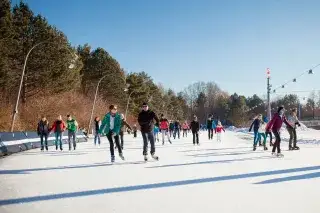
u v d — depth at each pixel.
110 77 75.38
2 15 36.03
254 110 154.12
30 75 42.81
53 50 43.25
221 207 5.43
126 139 33.41
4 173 9.34
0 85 37.41
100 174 8.99
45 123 18.14
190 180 7.89
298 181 7.60
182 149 17.62
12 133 17.27
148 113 11.97
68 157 13.91
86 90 75.00
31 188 7.16
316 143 22.33
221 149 17.34
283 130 54.38
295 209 5.24
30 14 42.72
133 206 5.57
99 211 5.29
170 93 158.75
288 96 153.00
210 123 29.77
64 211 5.30
